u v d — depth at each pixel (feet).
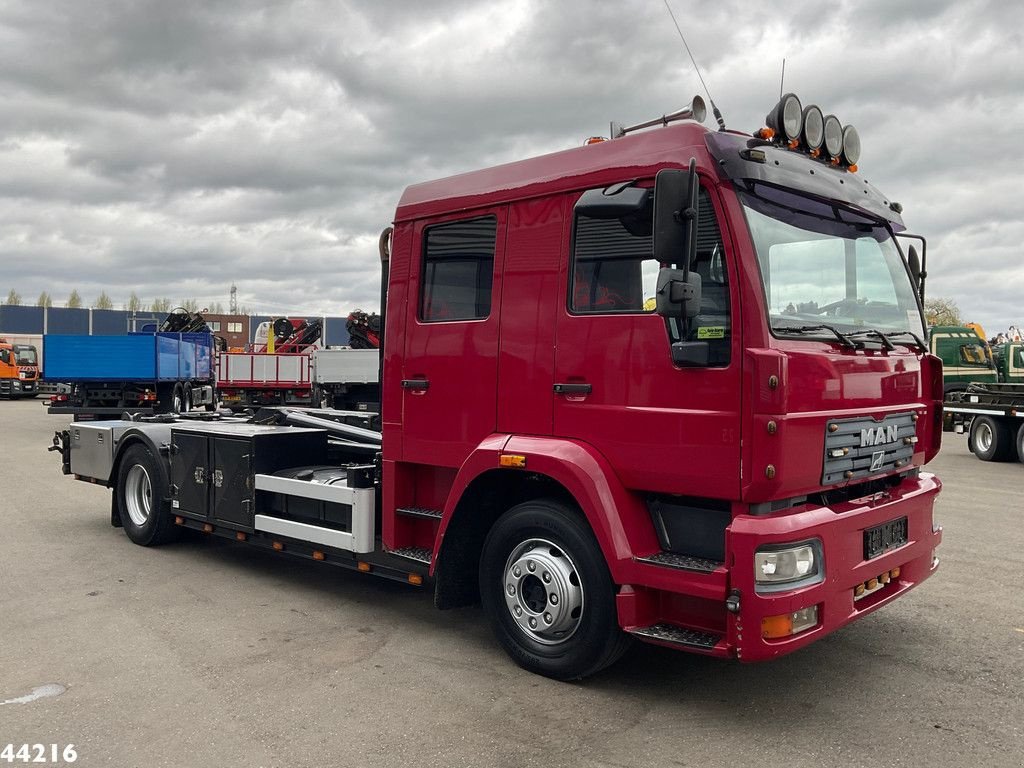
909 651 15.34
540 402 13.89
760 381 11.32
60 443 27.48
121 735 11.65
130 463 24.11
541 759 11.03
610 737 11.71
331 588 19.67
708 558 12.49
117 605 18.02
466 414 15.05
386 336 16.70
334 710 12.55
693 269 12.07
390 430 16.43
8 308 179.32
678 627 12.53
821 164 13.92
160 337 61.67
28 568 21.17
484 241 15.03
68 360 60.23
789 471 11.41
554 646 13.66
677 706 12.82
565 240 13.75
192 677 13.85
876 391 13.39
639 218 12.80
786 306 12.21
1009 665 14.62
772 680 13.92
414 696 13.12
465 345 15.08
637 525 12.82
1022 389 45.85
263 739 11.55
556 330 13.71
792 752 11.28
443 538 14.93
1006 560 22.40
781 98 13.09
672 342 12.28
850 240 14.07
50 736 11.60
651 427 12.42
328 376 81.51
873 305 14.43
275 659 14.76
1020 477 41.06
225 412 27.55
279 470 19.70
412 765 10.85
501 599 14.53
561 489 14.26
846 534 12.26
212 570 21.26
